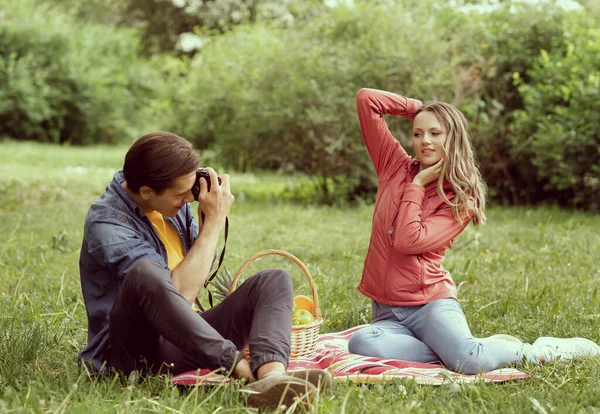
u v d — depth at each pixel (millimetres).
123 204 2961
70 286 4957
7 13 21797
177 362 2959
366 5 9758
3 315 4105
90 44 22625
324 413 2516
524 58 9602
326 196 9633
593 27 9789
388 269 3449
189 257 2969
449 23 10156
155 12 27953
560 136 8555
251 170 12602
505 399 2768
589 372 3137
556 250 6348
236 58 11398
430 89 8883
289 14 11148
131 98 22969
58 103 21328
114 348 2885
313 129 9219
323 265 5793
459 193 3385
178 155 2846
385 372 3059
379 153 3648
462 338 3246
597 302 4414
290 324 2797
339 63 9141
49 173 13094
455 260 5930
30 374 3109
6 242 6449
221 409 2574
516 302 4438
